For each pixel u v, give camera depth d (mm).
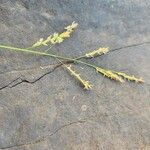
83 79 211
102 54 218
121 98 213
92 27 222
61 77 209
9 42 209
